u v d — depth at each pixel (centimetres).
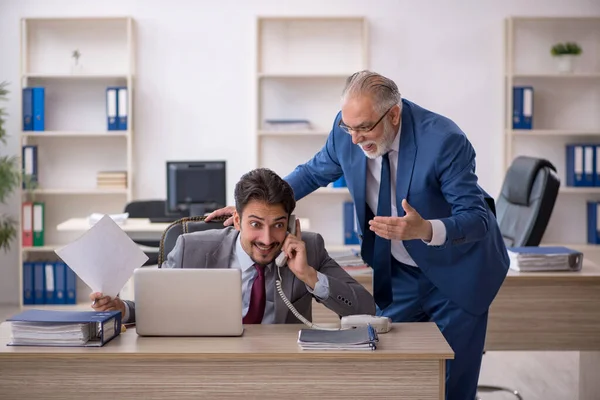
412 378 228
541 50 661
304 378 229
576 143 669
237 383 229
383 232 260
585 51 662
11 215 672
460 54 659
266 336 246
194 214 580
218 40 664
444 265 299
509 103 641
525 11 656
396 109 278
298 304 272
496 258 307
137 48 662
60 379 230
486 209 291
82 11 660
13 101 666
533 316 370
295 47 664
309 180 328
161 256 294
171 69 664
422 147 285
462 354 311
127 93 646
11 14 659
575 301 370
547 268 375
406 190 289
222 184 582
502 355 527
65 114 669
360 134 277
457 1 657
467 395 317
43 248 650
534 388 453
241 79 666
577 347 371
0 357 229
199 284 244
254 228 252
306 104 668
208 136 669
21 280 650
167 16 661
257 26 647
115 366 230
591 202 660
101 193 678
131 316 262
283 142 670
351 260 385
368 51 662
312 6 660
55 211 678
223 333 245
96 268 248
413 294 317
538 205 409
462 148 284
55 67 665
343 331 244
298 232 265
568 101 666
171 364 229
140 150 667
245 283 271
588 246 650
